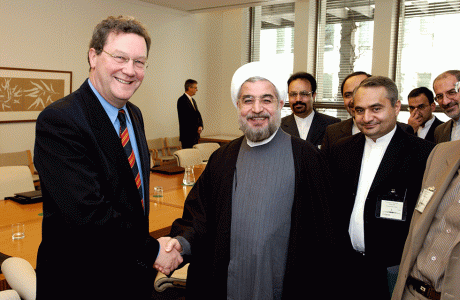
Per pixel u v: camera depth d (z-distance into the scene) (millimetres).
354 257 2123
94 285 1462
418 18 7148
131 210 1508
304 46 8117
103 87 1476
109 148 1456
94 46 1464
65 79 6422
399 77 7410
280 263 1669
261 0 7105
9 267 1673
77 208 1366
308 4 7973
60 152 1375
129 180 1490
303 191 1697
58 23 6258
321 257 1669
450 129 3207
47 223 1438
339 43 7945
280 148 1758
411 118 3980
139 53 1464
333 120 3426
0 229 2533
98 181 1435
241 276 1688
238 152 1832
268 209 1671
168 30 8102
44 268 1434
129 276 1539
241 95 1727
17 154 5805
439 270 1479
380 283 2029
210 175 1890
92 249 1429
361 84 2029
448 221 1507
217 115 9578
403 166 1972
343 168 2201
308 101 3324
